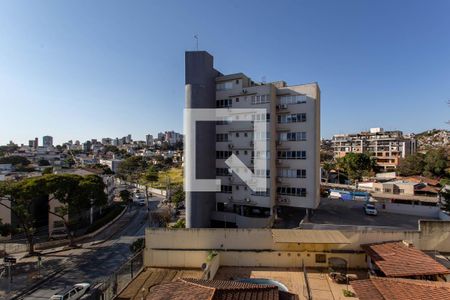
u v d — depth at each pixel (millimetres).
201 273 24453
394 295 14617
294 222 37219
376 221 34438
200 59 40375
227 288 15969
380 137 120250
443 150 85500
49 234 48188
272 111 38844
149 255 25969
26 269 34438
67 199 41188
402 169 89250
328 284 21312
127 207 72875
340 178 89188
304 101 38438
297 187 38719
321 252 24500
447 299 13781
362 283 16562
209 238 26375
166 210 60969
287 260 24750
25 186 38531
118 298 20125
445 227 24312
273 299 15492
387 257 21109
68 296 25531
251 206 40156
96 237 48375
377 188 63562
